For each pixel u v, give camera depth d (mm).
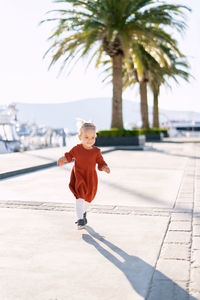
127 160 12016
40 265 2793
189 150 18000
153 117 39219
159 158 12906
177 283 2447
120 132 20578
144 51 24312
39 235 3580
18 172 8367
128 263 2828
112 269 2711
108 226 3912
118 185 6738
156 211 4605
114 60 21328
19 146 16672
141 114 31906
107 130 20719
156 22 20000
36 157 12086
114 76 21469
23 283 2469
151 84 35281
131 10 19266
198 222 4043
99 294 2299
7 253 3061
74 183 3906
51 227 3873
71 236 3551
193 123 54906
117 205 4961
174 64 32031
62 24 18734
